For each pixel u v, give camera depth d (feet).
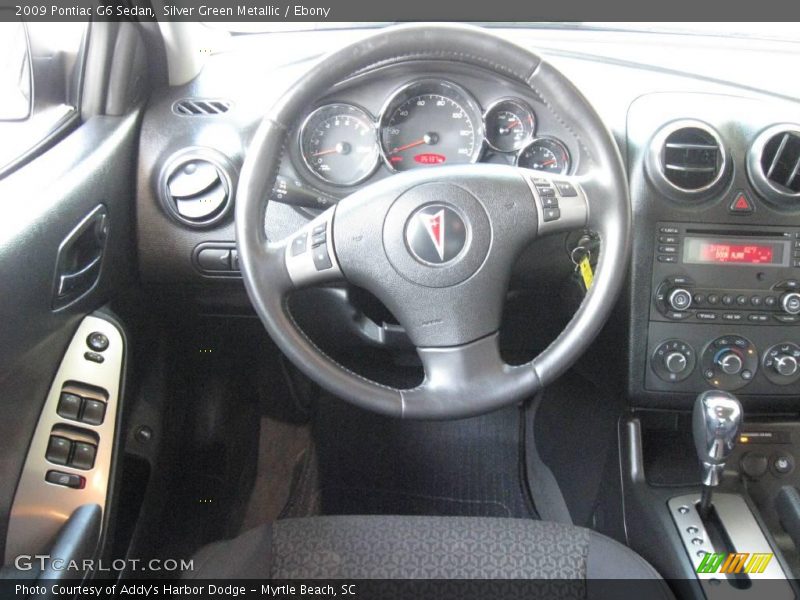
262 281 3.91
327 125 4.66
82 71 4.87
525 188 3.91
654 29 5.57
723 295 4.87
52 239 4.16
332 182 4.70
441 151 4.80
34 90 4.52
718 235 4.84
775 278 4.85
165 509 5.59
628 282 4.94
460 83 4.61
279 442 6.70
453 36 3.83
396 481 6.48
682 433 5.37
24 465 4.26
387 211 3.89
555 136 4.73
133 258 5.22
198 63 5.30
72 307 4.46
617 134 4.94
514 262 3.96
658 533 4.60
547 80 3.88
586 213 3.95
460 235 3.86
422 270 3.88
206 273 5.28
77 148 4.63
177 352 6.05
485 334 3.94
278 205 4.90
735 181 4.79
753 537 4.42
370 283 3.97
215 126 5.09
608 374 5.41
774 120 4.80
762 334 4.92
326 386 3.90
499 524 4.26
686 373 4.99
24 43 4.43
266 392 6.75
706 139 4.74
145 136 5.12
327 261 3.93
